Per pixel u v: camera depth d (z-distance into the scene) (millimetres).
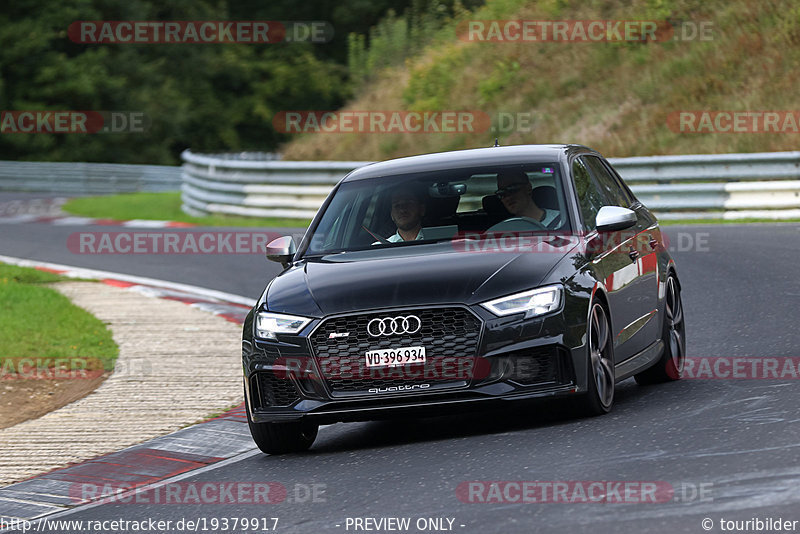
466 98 101812
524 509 18156
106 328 46719
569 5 104688
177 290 57688
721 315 39094
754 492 17625
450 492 19891
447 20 121938
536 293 23984
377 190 28797
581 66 97250
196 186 98812
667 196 71250
